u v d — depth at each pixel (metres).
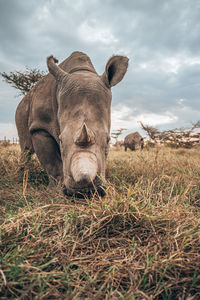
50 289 1.45
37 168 4.54
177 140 19.02
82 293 1.48
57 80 3.39
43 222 2.16
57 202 2.81
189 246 1.92
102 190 2.63
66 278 1.53
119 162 5.32
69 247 1.88
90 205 2.34
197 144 18.66
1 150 5.32
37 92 4.33
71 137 2.63
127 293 1.44
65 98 2.98
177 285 1.59
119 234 2.09
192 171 4.39
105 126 2.78
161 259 1.72
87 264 1.75
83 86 2.92
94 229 2.10
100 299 1.46
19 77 13.22
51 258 1.75
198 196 3.35
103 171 2.72
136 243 1.91
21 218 2.11
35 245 1.84
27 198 3.04
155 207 2.36
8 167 4.26
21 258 1.62
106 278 1.59
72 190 2.55
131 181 4.05
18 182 3.91
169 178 3.87
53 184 3.87
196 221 2.26
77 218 2.17
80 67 3.62
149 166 4.62
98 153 2.56
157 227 2.11
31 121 4.28
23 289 1.45
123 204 2.27
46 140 4.01
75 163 2.29
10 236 1.93
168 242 1.90
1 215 2.56
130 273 1.59
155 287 1.58
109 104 3.26
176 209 2.41
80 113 2.74
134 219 2.21
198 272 1.68
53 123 3.87
